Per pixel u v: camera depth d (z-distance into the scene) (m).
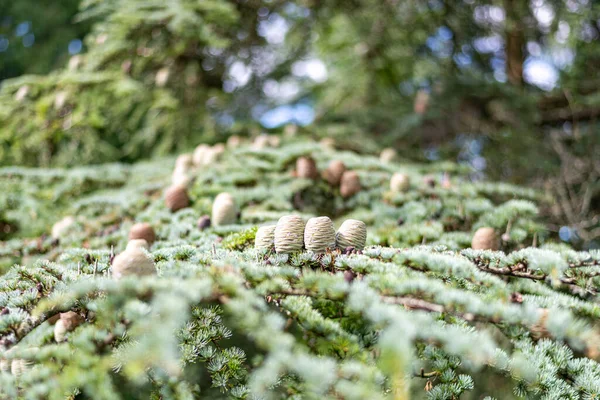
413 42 3.61
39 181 2.21
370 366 0.98
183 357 1.08
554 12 2.99
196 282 0.86
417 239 1.58
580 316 1.06
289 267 1.01
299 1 3.39
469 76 3.33
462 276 1.02
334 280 0.94
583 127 3.47
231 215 1.66
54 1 3.86
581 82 3.35
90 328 0.94
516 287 1.20
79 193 2.32
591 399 1.04
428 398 1.06
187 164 2.23
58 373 0.92
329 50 3.93
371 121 3.46
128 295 0.88
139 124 3.43
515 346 1.11
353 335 0.99
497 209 1.72
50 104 2.52
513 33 3.50
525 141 3.17
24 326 0.97
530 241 1.70
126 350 0.95
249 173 2.06
